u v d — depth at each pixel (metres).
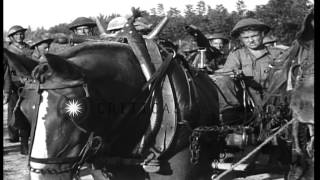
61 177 3.18
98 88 3.49
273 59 5.49
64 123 3.16
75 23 7.08
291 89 4.09
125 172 3.93
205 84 4.58
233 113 4.88
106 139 3.67
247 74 5.64
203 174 4.35
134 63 3.79
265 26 5.73
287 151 4.95
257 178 6.54
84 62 3.46
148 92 3.76
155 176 3.84
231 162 5.68
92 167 3.99
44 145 3.12
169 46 4.43
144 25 5.20
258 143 4.91
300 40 3.63
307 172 3.80
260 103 4.94
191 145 3.91
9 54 3.48
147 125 3.74
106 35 4.29
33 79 3.39
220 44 7.91
